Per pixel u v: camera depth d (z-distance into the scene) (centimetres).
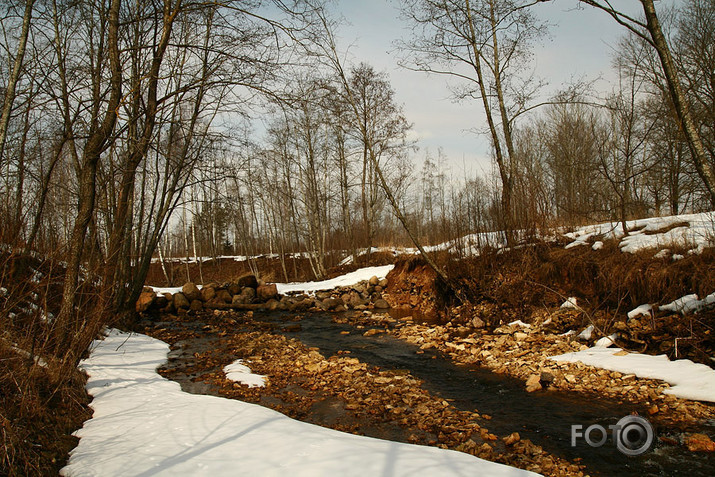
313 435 458
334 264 2811
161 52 773
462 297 1334
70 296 598
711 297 780
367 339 1130
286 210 3133
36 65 847
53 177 977
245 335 1173
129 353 898
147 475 368
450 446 502
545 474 435
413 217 3428
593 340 872
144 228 1524
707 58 1562
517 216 1309
